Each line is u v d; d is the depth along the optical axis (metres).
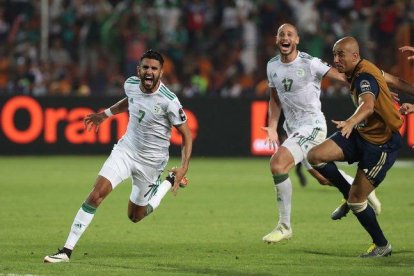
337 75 29.42
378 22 70.81
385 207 38.84
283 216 28.11
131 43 70.00
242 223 34.06
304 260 25.61
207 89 69.94
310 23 72.06
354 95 25.44
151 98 25.64
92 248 28.05
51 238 30.00
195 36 72.81
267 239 27.94
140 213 27.23
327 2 74.88
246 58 70.31
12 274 22.77
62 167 56.03
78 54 70.81
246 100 63.28
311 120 29.61
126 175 26.03
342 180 27.56
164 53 71.06
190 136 25.72
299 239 30.08
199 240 29.89
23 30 72.06
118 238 30.28
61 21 72.25
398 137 25.48
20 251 27.17
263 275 22.94
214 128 63.31
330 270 23.77
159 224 33.72
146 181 26.62
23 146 63.09
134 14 72.69
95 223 33.94
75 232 25.12
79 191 44.22
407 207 38.84
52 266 24.17
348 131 23.88
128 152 26.11
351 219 35.09
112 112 27.52
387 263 25.02
